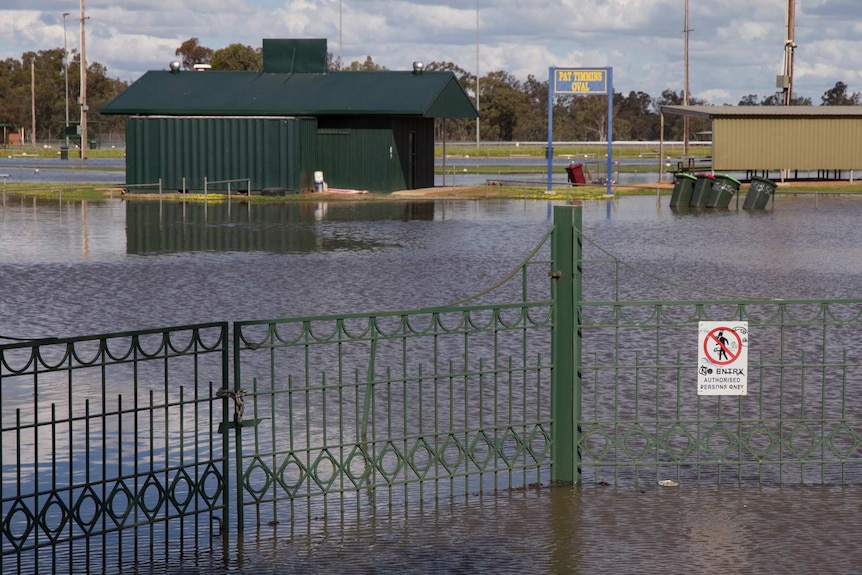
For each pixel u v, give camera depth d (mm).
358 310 18406
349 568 7332
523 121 151500
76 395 12188
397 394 12359
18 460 7234
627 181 61250
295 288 21000
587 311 18688
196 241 30094
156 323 17062
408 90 52219
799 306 19172
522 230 33750
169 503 8734
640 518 8211
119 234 31938
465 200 48031
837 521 8102
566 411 9039
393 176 51312
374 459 8594
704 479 9242
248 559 7527
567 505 8531
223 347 8109
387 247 28781
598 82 50594
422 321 17531
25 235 31453
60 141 154750
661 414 11430
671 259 26203
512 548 7633
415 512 8438
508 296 20359
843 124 54844
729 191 43156
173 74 54000
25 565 7453
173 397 12062
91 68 162625
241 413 8117
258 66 140375
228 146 49719
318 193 50094
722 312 18453
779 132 54781
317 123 51688
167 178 50188
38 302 19141
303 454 9938
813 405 11797
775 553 7461
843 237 31672
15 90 159000
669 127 167000
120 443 7609
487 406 11875
